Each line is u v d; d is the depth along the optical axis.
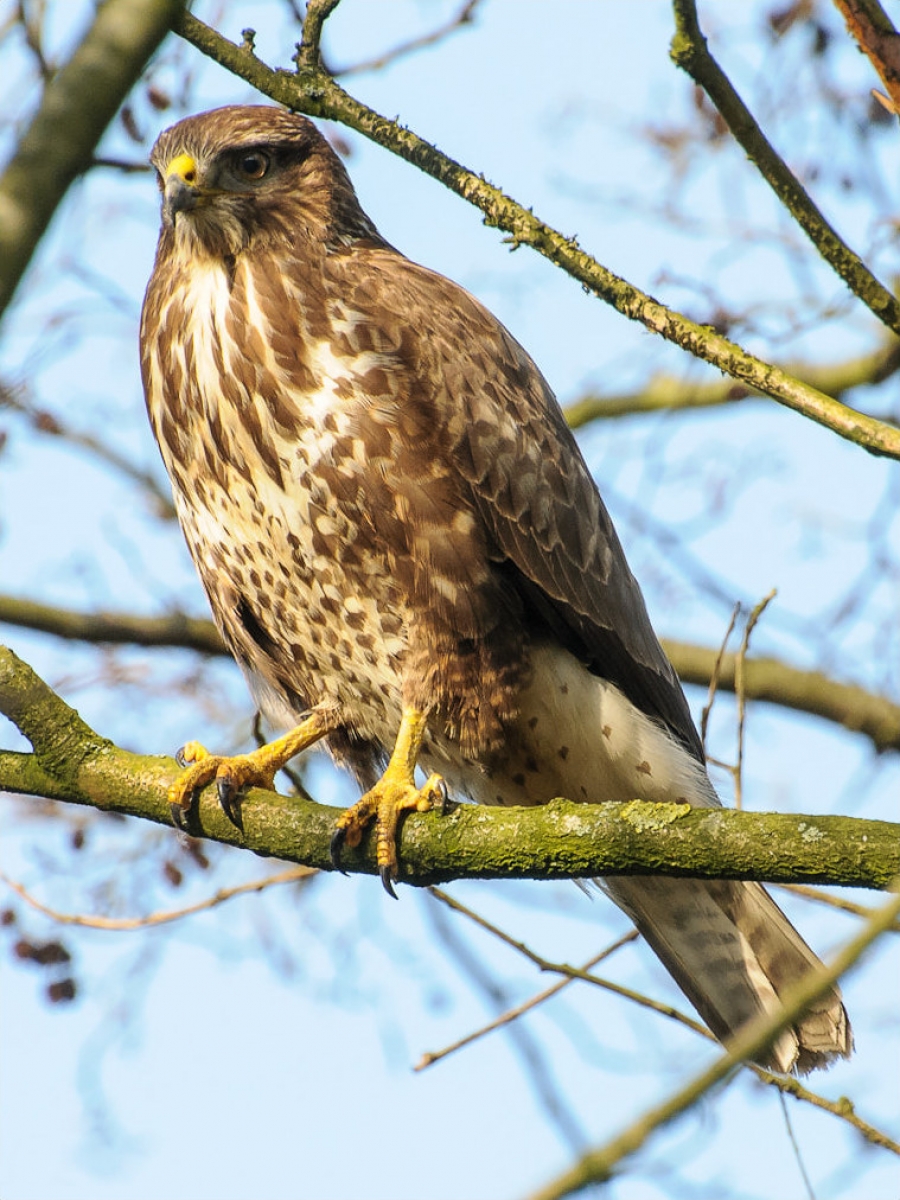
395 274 9.70
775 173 7.31
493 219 7.94
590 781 9.98
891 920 5.21
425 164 8.07
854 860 6.85
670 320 7.73
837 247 7.41
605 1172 4.36
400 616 9.46
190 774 8.38
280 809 8.30
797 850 6.94
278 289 9.51
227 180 9.77
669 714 10.59
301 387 9.30
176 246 9.92
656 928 9.93
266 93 8.25
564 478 9.92
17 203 5.84
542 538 9.72
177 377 9.71
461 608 9.41
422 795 8.11
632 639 10.29
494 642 9.52
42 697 8.54
